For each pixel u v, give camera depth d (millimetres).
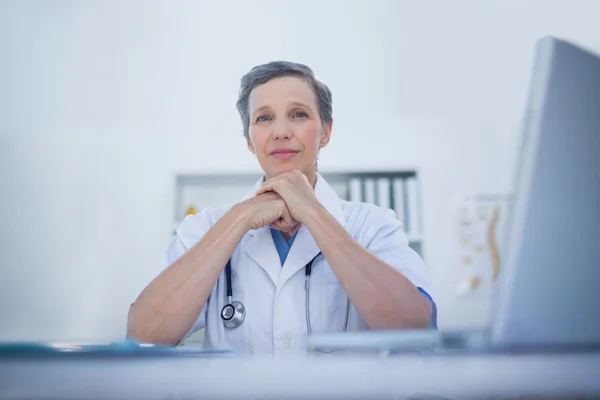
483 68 2941
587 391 324
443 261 2736
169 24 2756
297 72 1124
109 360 330
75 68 2922
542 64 404
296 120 1098
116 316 2787
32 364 319
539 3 2660
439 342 382
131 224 2883
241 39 2838
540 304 382
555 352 344
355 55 2930
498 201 2834
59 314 2789
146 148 2971
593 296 385
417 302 800
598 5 2648
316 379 311
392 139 2957
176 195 2695
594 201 394
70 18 2738
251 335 987
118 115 3008
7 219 2881
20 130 2984
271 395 308
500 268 397
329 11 2725
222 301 1034
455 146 2943
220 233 897
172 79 2961
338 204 1145
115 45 2846
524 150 399
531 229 388
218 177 2723
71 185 2924
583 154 398
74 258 2846
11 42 2822
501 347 367
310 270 1011
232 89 2988
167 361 340
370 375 311
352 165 2744
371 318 793
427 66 2953
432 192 2867
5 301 2797
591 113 402
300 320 983
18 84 2943
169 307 822
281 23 2770
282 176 982
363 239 1062
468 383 314
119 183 2936
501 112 2967
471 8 2703
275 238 1083
